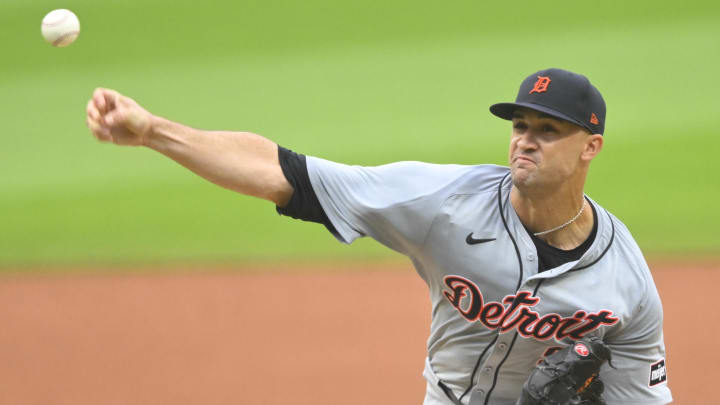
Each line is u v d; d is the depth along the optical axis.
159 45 75.50
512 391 13.73
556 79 12.01
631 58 62.84
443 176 12.88
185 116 60.09
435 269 13.02
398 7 79.25
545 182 12.11
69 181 50.31
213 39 75.88
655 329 13.11
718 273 34.53
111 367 28.44
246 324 31.78
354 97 61.44
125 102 11.36
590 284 12.60
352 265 37.97
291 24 77.94
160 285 36.12
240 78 67.00
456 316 13.33
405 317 32.03
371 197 12.70
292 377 27.16
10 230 43.38
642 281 12.88
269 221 43.50
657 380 13.51
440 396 14.48
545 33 70.00
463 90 60.81
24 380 27.55
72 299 35.03
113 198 47.09
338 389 26.14
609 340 13.11
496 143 50.38
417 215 12.62
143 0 85.94
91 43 76.56
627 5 73.81
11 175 51.88
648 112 53.75
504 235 12.61
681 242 37.66
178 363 28.56
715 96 55.28
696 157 46.62
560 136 11.99
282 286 35.59
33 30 79.81
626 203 42.03
